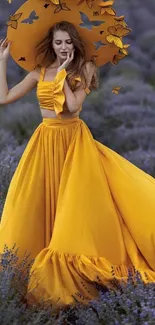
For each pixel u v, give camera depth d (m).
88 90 5.04
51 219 5.00
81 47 5.08
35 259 4.78
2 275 4.61
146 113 14.17
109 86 16.33
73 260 4.73
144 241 4.92
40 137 5.07
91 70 5.12
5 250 4.80
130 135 12.55
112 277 4.71
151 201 5.00
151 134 12.63
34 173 5.00
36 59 5.24
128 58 20.62
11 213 4.96
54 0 4.87
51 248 4.78
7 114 13.55
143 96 15.63
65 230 4.78
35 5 5.04
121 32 5.07
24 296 4.74
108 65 19.22
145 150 12.01
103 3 4.97
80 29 5.09
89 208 4.84
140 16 23.39
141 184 5.06
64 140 5.03
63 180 4.93
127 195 5.00
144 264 4.90
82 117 12.83
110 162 5.09
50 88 4.98
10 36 5.17
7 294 4.48
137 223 4.95
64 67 4.96
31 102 14.53
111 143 12.34
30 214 4.94
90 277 4.69
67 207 4.83
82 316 4.52
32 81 5.24
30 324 4.36
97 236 4.82
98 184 4.92
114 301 4.53
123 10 23.11
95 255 4.78
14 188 5.02
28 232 4.92
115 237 4.87
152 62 20.56
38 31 5.15
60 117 4.97
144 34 22.52
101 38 5.12
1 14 19.31
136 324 4.34
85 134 5.06
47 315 4.59
